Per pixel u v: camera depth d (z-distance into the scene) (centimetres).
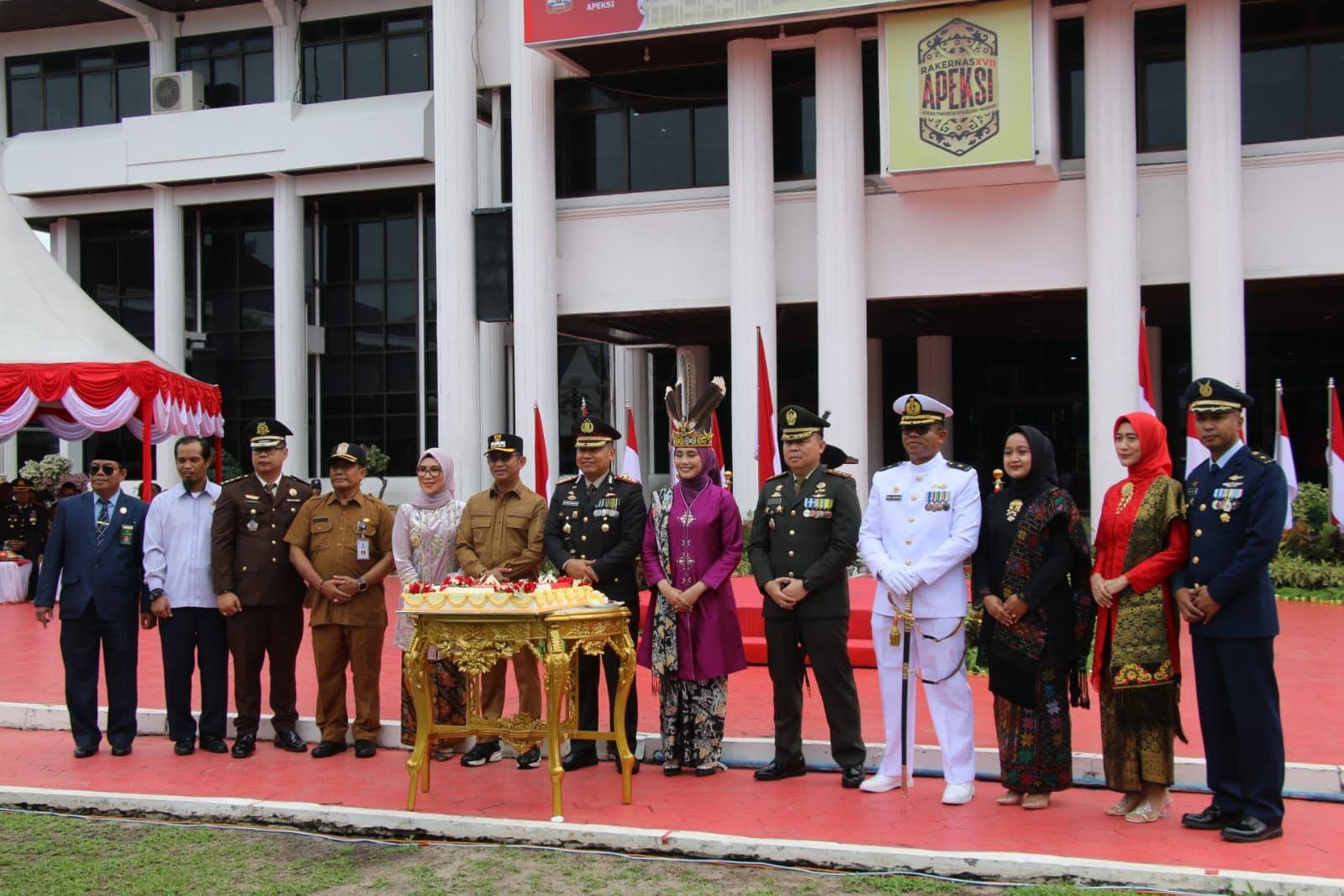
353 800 707
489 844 634
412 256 2548
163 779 764
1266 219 1645
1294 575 1598
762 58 1792
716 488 756
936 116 1631
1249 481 604
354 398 2580
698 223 1892
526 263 1880
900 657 703
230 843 638
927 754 760
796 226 1842
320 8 2441
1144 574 624
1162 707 633
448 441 1928
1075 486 2495
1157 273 1684
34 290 1631
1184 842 601
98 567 829
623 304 1922
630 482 780
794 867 586
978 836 617
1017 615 657
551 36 1759
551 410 1895
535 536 788
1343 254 1612
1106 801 684
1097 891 534
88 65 2603
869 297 1780
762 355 1541
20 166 2502
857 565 1576
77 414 1489
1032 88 1595
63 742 880
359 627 810
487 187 2180
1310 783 688
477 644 659
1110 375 1633
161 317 2481
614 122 1956
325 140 2317
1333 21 1650
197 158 2391
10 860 607
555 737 654
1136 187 1658
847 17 1695
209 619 834
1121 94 1631
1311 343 2325
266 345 2631
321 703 823
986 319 2209
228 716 910
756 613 1114
